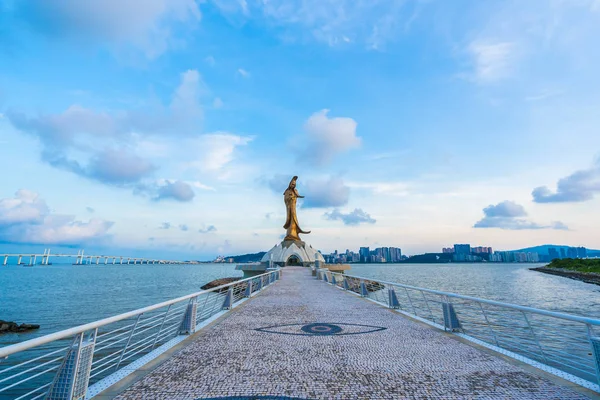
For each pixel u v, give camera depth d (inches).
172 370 245.8
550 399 200.1
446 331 374.0
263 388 214.2
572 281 2751.0
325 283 1054.4
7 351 137.0
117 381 223.6
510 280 2925.7
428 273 4771.2
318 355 283.6
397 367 253.8
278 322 424.5
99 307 1250.6
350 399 199.3
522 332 701.3
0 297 1590.8
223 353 289.0
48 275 4549.7
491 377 233.8
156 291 1915.6
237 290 754.2
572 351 570.9
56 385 181.2
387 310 519.5
